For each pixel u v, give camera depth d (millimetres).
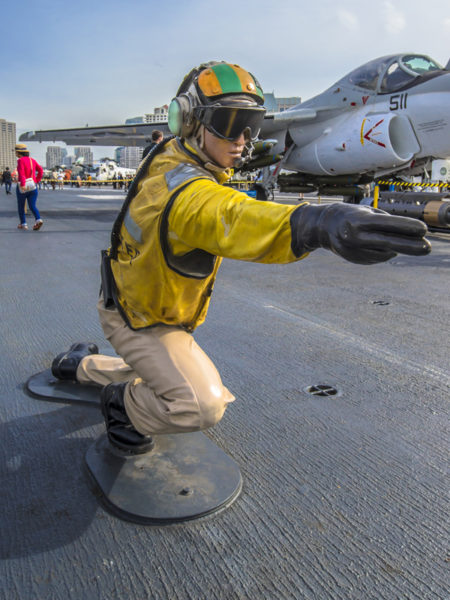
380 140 9789
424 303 4484
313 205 1078
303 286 5176
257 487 1779
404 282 5422
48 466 1896
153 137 9234
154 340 1614
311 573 1378
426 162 10859
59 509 1648
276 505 1677
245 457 1978
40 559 1429
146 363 1598
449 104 9055
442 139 9492
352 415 2348
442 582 1352
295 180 13188
